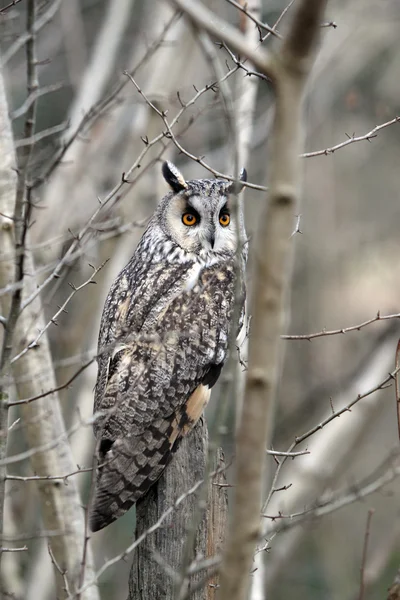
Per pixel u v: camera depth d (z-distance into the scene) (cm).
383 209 2272
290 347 2112
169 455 895
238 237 647
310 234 2162
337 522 1895
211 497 833
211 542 825
